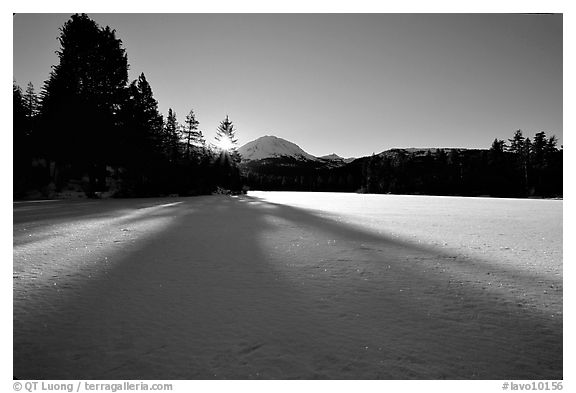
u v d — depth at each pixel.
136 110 31.31
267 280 4.47
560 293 4.01
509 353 2.57
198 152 50.62
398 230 10.12
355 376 2.26
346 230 9.95
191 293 3.88
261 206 22.09
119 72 29.88
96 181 29.16
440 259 5.90
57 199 23.81
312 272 4.92
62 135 25.03
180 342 2.67
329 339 2.75
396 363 2.42
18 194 22.81
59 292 3.84
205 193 42.31
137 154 30.56
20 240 7.31
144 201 24.06
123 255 5.94
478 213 18.25
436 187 70.69
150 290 3.98
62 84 26.08
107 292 3.88
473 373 2.32
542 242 7.88
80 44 27.61
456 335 2.86
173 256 5.93
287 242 7.59
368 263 5.55
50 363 2.37
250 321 3.09
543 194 57.16
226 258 5.82
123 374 2.26
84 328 2.90
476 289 4.16
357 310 3.40
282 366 2.36
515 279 4.62
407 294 3.94
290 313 3.30
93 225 10.05
